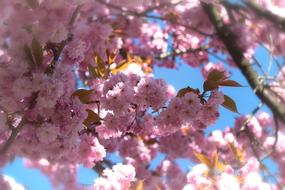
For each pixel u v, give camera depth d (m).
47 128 0.83
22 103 0.82
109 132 0.97
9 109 0.83
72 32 0.94
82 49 0.88
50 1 0.84
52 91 0.80
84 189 1.02
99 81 0.95
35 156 0.91
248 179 1.08
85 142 0.98
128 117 0.93
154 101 0.88
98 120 0.92
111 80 0.91
